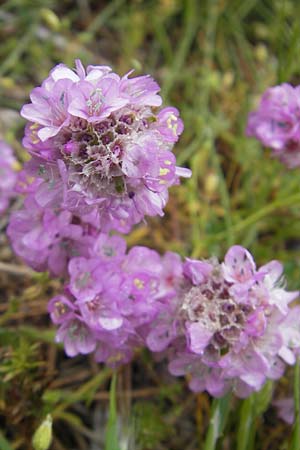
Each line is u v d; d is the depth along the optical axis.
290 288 0.10
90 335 0.08
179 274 0.08
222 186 0.11
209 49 0.13
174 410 0.10
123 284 0.08
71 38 0.13
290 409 0.09
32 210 0.08
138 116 0.07
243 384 0.08
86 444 0.10
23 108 0.07
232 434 0.09
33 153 0.07
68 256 0.08
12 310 0.10
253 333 0.07
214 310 0.07
